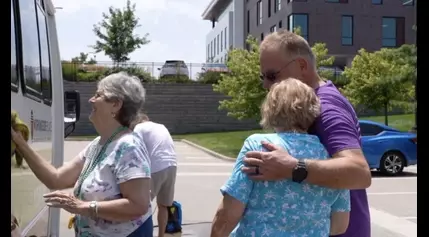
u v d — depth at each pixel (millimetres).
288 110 2738
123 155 3098
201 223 6648
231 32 57906
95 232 3178
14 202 2521
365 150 15109
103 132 3250
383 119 32531
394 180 14547
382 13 43344
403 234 8344
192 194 12328
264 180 2617
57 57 5551
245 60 24891
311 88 2836
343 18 42906
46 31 4559
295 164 2584
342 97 2979
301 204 2635
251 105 24656
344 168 2611
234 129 39844
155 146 4953
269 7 47969
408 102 26203
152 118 39656
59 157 5449
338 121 2795
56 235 5277
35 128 3471
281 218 2627
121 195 3115
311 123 2801
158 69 40938
